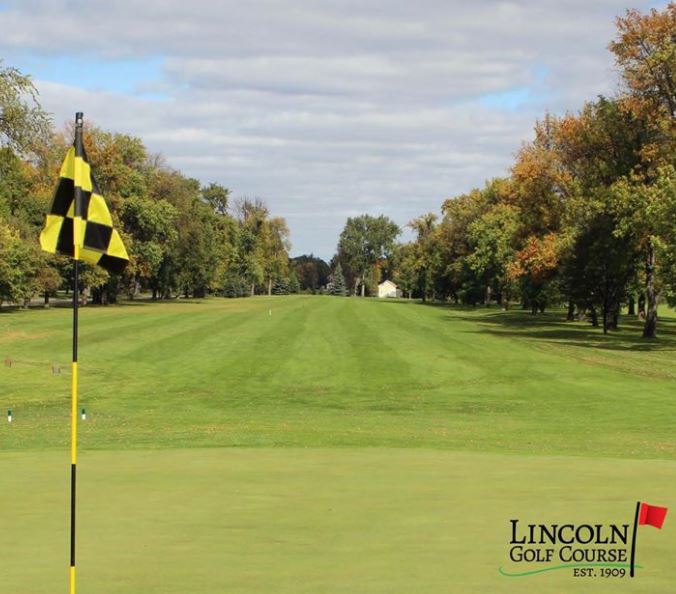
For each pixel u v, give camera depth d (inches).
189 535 364.2
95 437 764.6
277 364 1551.4
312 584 297.7
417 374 1422.2
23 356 1681.8
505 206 4025.6
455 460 573.3
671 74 2052.2
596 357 1694.1
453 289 5162.4
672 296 1953.7
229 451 624.7
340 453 611.8
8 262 2871.6
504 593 288.4
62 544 351.3
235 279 5728.3
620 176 2229.3
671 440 765.9
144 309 3469.5
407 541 353.4
